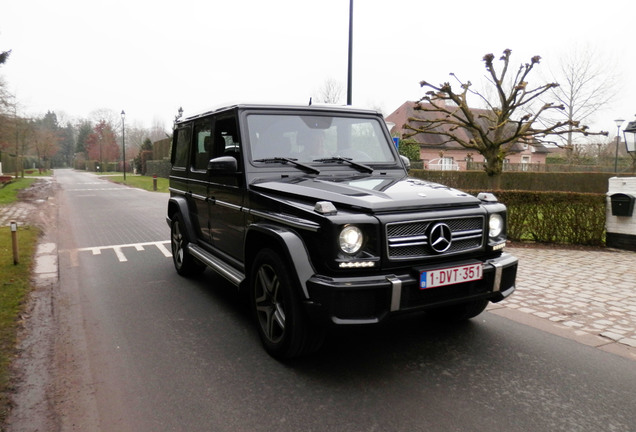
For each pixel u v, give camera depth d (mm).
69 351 3789
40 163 64375
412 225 3135
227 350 3777
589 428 2646
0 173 37125
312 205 3248
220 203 4488
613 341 3957
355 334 4070
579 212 8375
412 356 3613
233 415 2803
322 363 3504
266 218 3564
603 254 7715
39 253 7824
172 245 6484
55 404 2961
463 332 4121
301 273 3055
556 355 3650
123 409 2895
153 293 5449
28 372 3412
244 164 3953
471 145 11203
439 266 3146
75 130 129500
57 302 5113
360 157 4457
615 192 8234
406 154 33719
